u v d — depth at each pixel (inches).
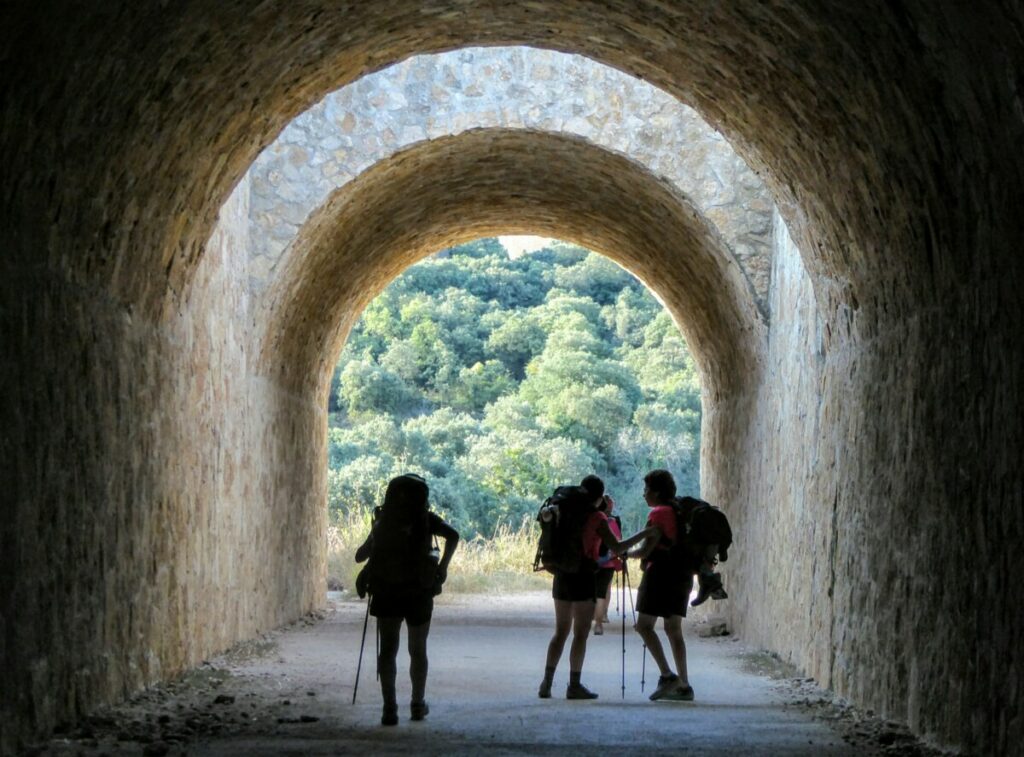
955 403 288.4
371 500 1556.3
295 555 697.6
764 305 570.3
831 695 409.7
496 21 408.8
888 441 349.7
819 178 371.6
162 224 376.2
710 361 732.0
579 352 1870.1
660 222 641.6
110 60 280.5
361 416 1913.1
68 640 306.8
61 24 247.4
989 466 263.7
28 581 278.2
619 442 1779.0
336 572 986.7
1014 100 223.8
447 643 593.3
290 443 678.5
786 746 294.7
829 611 424.2
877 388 363.3
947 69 246.8
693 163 578.2
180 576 432.1
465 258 2219.5
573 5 383.9
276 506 637.9
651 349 1945.1
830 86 318.3
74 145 289.0
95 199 315.9
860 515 381.1
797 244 438.3
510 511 1627.7
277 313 597.3
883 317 357.7
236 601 539.5
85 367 324.8
